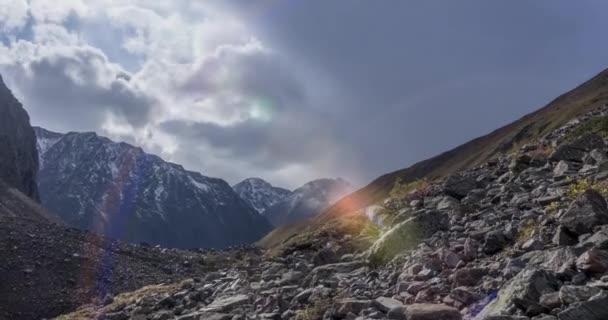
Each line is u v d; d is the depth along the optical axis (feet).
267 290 53.88
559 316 22.48
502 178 77.61
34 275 150.61
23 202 454.81
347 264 56.90
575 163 66.95
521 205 54.24
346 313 35.73
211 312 47.50
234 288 59.57
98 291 148.66
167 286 79.92
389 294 39.88
